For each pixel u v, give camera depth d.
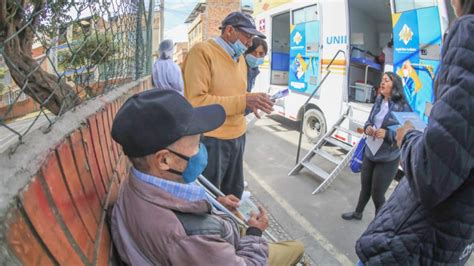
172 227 1.17
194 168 1.29
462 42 1.17
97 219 1.20
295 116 7.47
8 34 1.32
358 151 4.04
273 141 7.40
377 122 3.51
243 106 2.45
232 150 2.71
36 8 1.30
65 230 0.91
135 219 1.22
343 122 5.71
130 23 3.31
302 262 2.29
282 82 9.12
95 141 1.46
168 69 4.21
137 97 1.24
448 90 1.19
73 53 1.41
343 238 3.53
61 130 1.13
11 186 0.74
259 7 9.41
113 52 2.41
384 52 6.38
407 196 1.51
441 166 1.20
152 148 1.19
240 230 1.98
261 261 1.52
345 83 5.81
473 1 1.23
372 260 1.58
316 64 6.55
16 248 0.68
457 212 1.32
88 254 1.00
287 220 3.89
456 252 1.41
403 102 3.44
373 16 7.19
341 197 4.53
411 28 4.39
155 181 1.24
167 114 1.20
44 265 0.77
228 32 2.52
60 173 0.99
